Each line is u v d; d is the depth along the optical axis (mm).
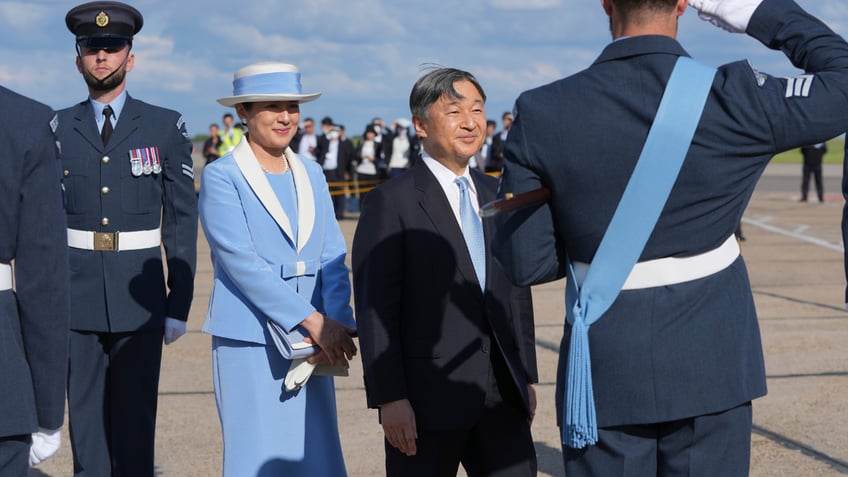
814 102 2354
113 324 4508
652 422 2475
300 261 3865
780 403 6188
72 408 4574
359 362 7355
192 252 4695
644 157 2396
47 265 2795
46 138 2785
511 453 3434
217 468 5082
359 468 5043
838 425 5734
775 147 2416
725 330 2484
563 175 2477
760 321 8734
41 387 2820
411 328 3410
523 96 2561
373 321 3348
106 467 4590
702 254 2486
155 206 4660
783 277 11383
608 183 2439
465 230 3457
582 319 2508
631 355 2465
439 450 3410
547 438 5586
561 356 2633
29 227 2768
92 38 4547
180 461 5188
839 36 2467
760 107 2377
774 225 17812
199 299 10133
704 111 2391
